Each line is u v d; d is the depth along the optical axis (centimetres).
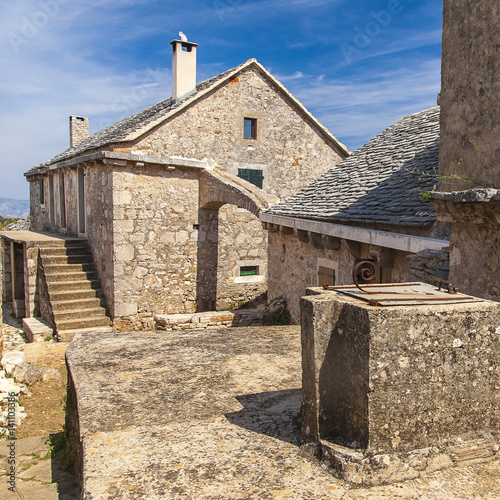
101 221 1231
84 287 1227
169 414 281
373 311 198
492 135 348
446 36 399
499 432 222
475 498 189
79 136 2342
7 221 3328
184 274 1266
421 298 222
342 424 221
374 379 200
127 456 231
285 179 1459
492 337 219
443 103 406
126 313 1176
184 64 1360
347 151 1548
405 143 856
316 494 194
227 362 377
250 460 224
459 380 214
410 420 207
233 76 1345
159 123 1211
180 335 466
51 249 1288
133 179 1173
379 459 201
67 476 371
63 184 1677
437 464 208
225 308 1418
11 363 784
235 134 1358
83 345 431
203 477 210
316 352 221
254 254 1469
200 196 1280
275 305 956
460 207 373
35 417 633
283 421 267
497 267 352
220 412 282
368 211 639
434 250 446
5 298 1573
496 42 342
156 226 1215
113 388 324
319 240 766
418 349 206
